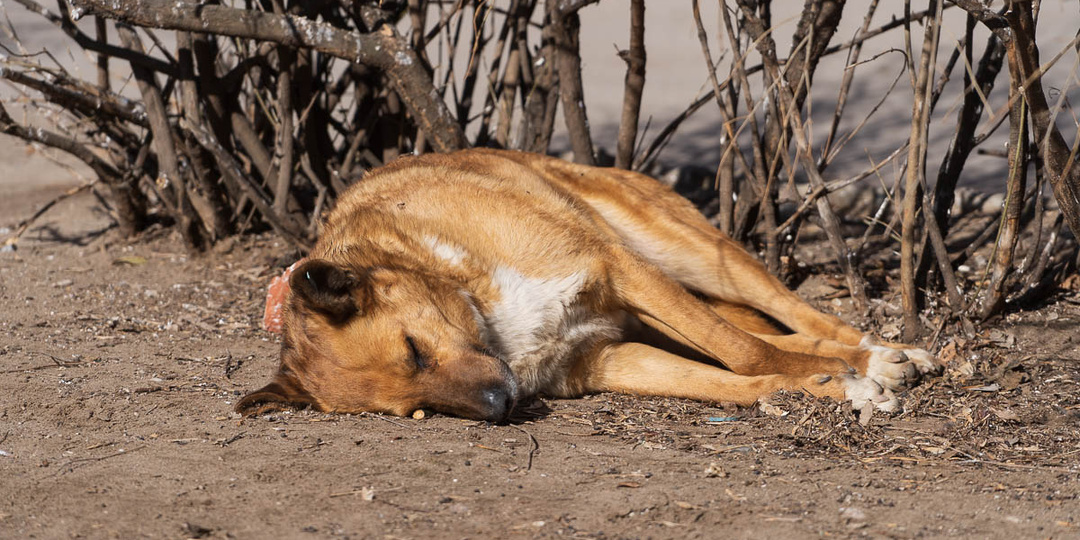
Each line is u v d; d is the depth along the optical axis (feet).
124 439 12.76
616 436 12.80
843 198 25.67
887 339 16.65
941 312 17.21
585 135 20.43
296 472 11.43
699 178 28.55
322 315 13.60
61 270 22.75
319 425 13.16
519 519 9.98
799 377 14.14
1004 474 10.96
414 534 9.71
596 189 17.48
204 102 21.34
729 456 11.80
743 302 17.16
